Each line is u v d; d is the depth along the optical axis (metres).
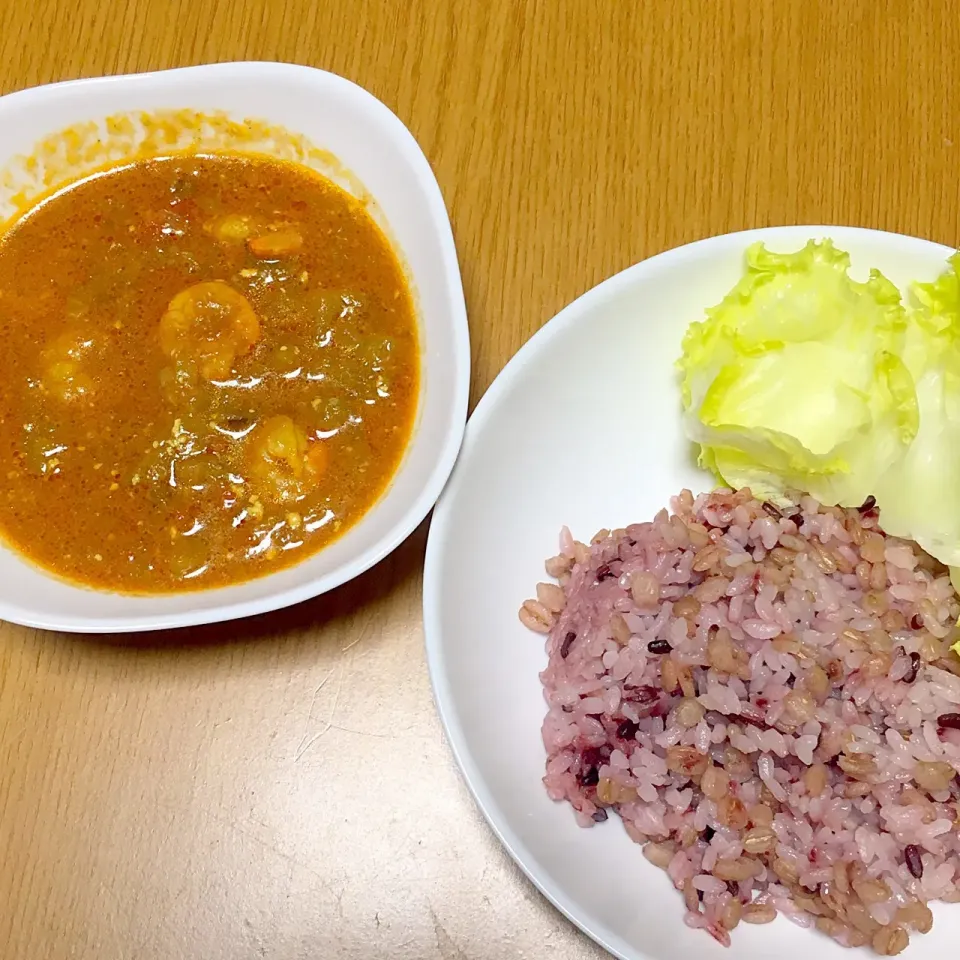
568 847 0.25
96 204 0.29
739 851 0.25
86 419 0.28
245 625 0.28
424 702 0.28
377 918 0.27
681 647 0.26
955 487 0.27
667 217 0.32
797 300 0.27
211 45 0.33
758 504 0.28
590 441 0.29
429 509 0.24
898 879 0.25
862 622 0.27
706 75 0.33
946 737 0.26
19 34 0.33
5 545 0.27
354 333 0.28
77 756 0.28
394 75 0.33
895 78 0.33
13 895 0.27
